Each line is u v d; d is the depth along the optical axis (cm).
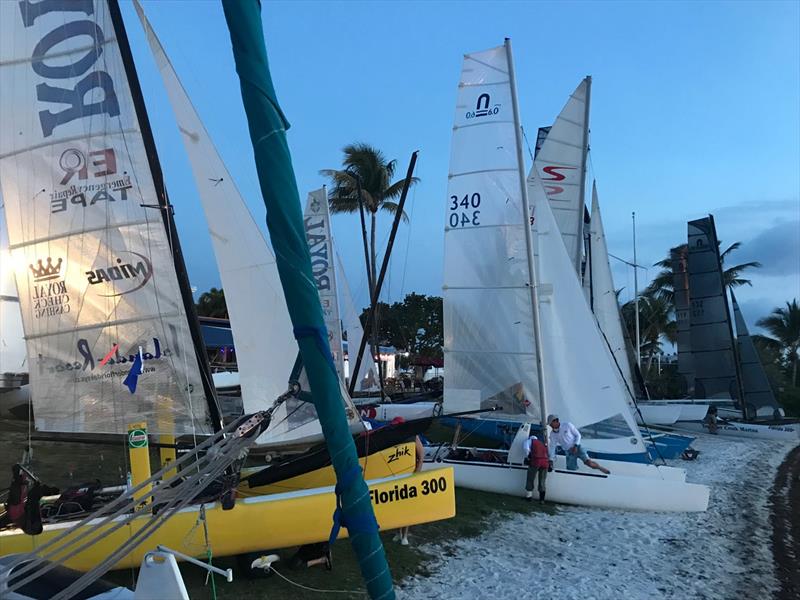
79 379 692
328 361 231
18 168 690
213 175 858
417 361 3228
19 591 379
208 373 714
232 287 861
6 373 1138
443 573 745
